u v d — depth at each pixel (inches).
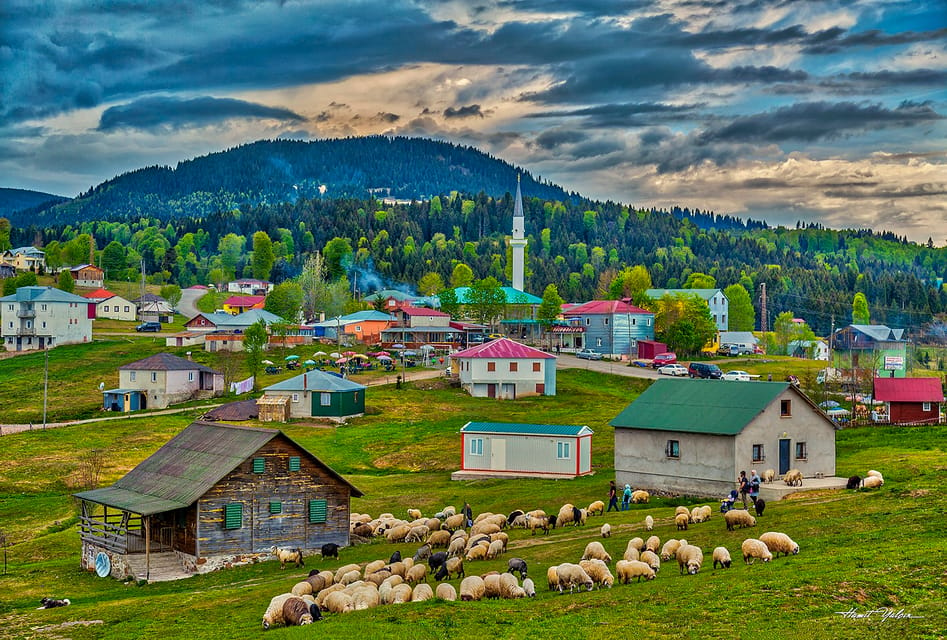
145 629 1972.2
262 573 2554.1
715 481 3083.2
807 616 1627.7
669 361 7106.3
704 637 1571.1
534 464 3868.1
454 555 2443.4
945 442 3627.0
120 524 2738.7
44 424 5246.1
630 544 2206.0
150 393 6013.8
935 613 1598.2
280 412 5280.5
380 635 1684.3
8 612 2257.6
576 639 1608.0
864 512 2433.6
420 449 4488.2
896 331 7317.9
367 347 7775.6
